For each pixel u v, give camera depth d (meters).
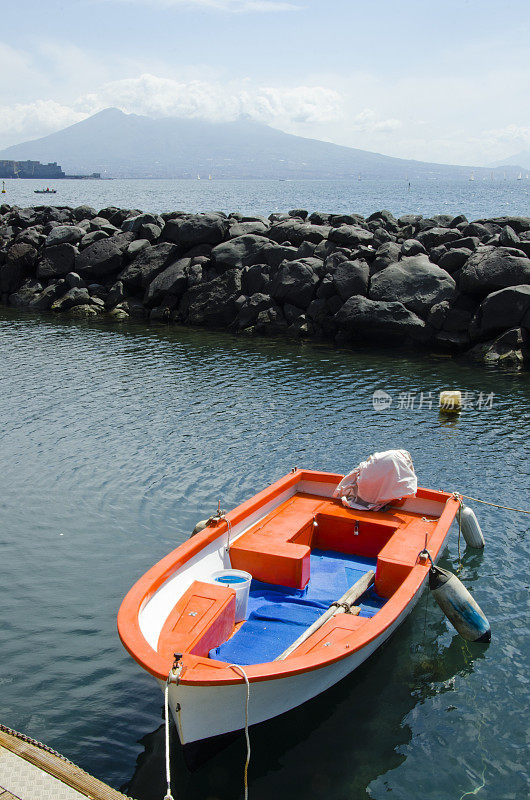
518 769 7.04
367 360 23.97
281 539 9.58
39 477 13.96
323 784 6.81
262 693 6.66
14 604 9.73
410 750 7.26
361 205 112.06
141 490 13.41
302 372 22.33
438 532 9.70
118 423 17.22
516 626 9.45
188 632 7.15
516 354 23.28
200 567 8.70
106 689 8.12
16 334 28.20
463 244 27.67
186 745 6.54
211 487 13.55
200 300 30.39
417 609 9.84
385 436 16.50
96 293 33.31
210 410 18.33
